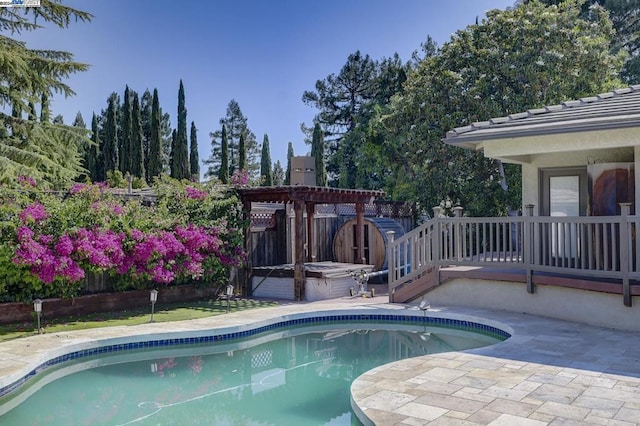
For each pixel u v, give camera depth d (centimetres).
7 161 1382
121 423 589
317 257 1708
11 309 1012
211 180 1435
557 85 1858
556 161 1138
